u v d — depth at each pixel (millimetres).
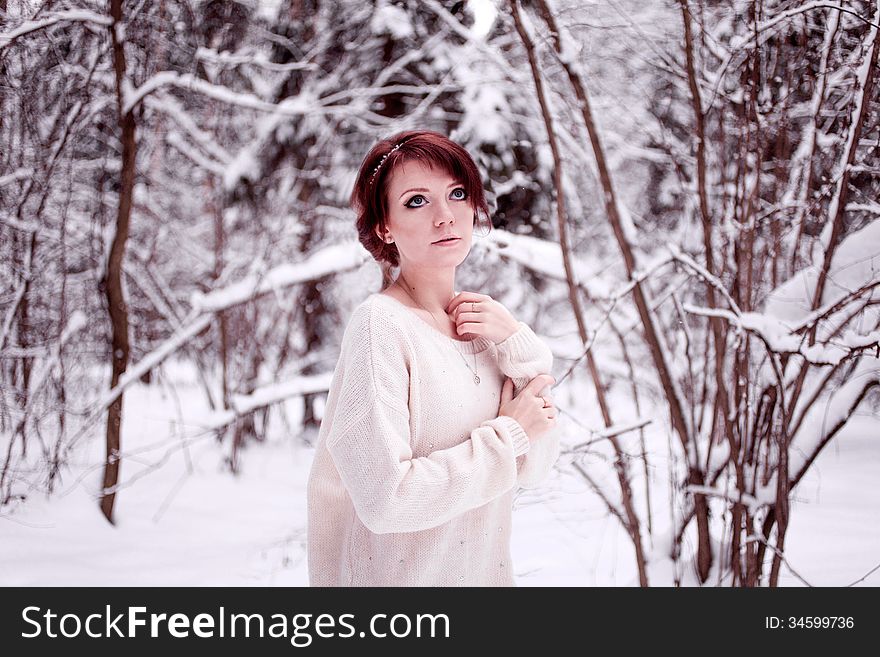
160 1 3977
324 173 5766
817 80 2090
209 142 5484
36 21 3398
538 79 2193
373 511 1021
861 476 2727
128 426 5641
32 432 3945
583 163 3947
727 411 1963
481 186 1235
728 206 2264
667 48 3229
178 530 3779
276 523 3928
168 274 6391
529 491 2385
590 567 3041
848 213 2289
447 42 5168
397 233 1208
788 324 1808
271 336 5871
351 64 5609
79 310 4516
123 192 3781
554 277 3400
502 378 1290
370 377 1090
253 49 5602
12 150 3752
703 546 2150
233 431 4953
